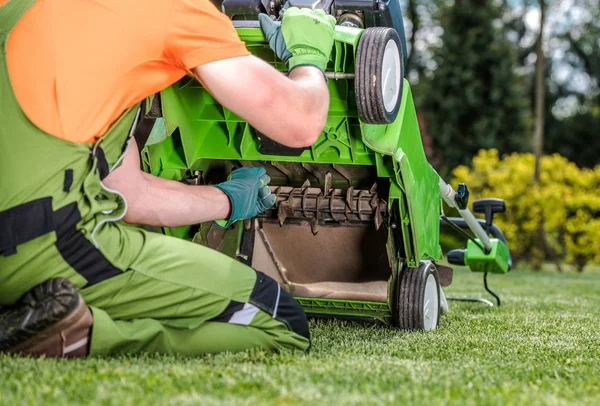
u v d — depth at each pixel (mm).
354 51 3068
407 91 3443
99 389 2061
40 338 2418
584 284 8469
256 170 3248
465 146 18672
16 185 2367
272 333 2775
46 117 2400
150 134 3119
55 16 2480
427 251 3768
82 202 2428
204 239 3623
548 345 3307
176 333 2646
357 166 3611
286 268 3988
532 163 13305
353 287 3922
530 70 25500
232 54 2574
